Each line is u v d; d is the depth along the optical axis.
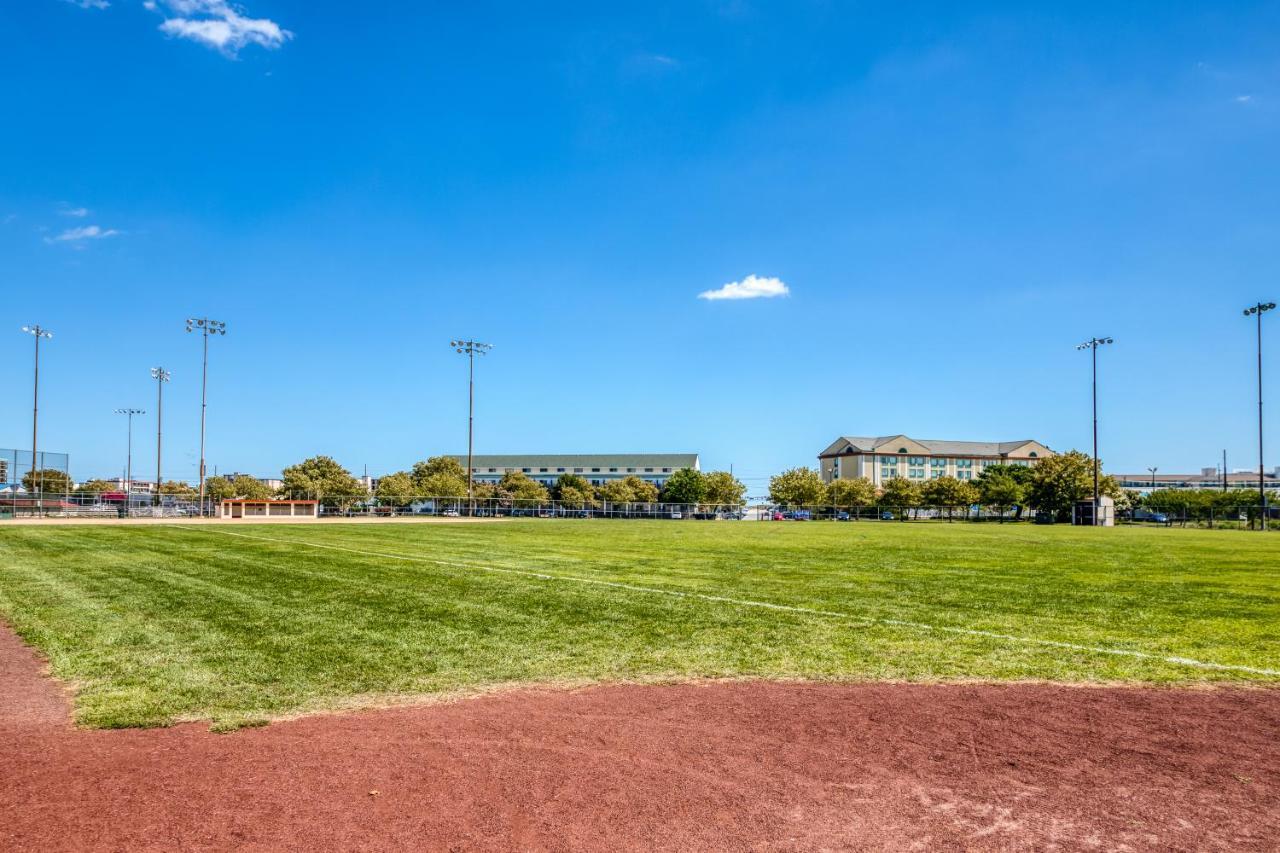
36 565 17.84
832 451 144.12
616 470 166.38
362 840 4.04
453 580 15.30
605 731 5.91
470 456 68.81
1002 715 6.38
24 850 3.91
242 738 5.73
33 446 63.09
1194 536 38.16
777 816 4.37
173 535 29.78
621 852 3.92
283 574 16.17
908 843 4.04
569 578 15.79
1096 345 67.88
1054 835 4.13
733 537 33.31
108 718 6.24
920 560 20.80
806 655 8.63
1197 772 5.06
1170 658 8.52
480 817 4.34
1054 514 80.81
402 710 6.49
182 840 4.04
